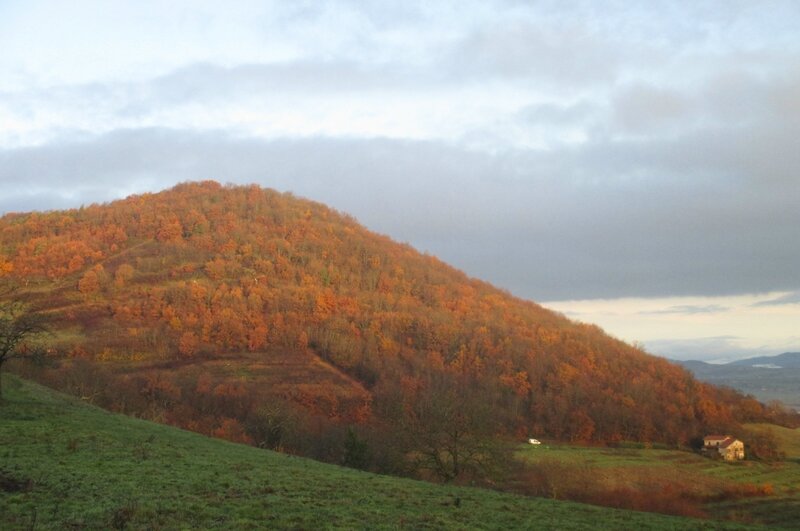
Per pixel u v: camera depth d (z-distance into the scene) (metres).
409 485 31.36
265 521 19.59
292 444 65.38
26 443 30.75
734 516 57.94
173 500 21.44
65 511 18.84
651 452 94.62
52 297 129.50
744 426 111.62
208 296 137.50
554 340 143.50
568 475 67.94
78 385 77.31
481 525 22.36
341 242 192.50
